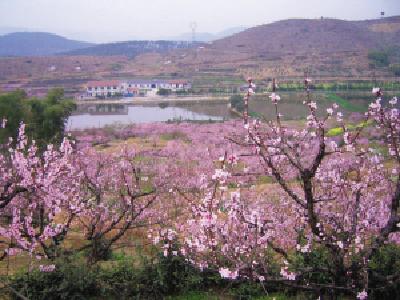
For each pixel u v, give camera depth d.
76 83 174.38
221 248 11.42
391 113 10.13
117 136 68.62
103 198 17.81
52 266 12.30
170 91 147.75
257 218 10.83
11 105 39.12
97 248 14.01
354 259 10.76
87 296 12.23
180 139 65.38
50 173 13.20
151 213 18.22
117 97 146.12
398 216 9.62
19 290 11.95
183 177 30.88
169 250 12.76
